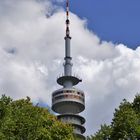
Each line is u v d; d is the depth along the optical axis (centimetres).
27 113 6881
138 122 7231
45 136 7244
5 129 6209
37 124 6656
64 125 7862
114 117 7450
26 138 6400
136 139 7094
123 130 7162
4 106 6328
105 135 7525
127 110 7362
